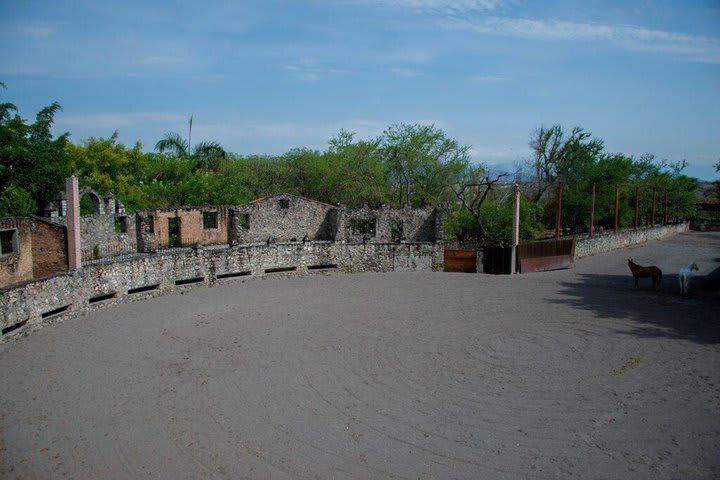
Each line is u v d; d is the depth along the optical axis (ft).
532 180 208.74
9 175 133.49
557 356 63.82
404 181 197.67
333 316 82.12
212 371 58.90
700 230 255.70
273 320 79.77
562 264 128.26
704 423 46.57
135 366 60.03
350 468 39.93
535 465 40.22
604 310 85.46
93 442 43.42
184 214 131.85
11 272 87.71
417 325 77.15
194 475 39.04
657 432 45.06
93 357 62.69
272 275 112.37
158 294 94.94
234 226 131.23
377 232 145.28
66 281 77.77
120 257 113.70
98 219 115.03
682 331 73.61
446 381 56.24
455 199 191.72
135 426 46.14
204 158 197.26
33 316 71.41
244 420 47.44
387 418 47.83
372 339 70.64
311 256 117.29
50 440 43.62
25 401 50.60
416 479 38.55
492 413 48.78
